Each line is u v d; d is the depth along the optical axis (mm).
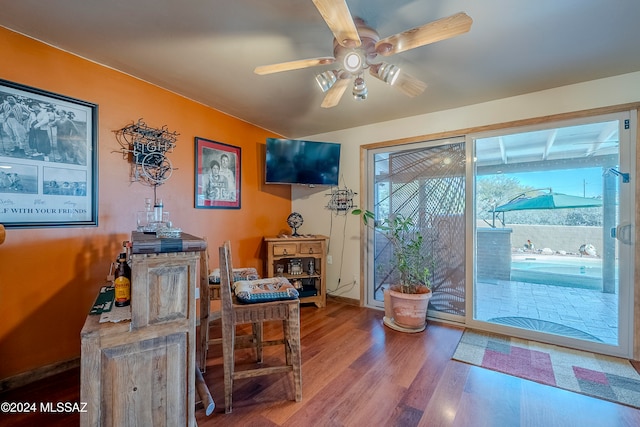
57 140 1921
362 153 3576
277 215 3908
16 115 1758
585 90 2355
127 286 1365
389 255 3445
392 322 2906
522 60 2023
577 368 2094
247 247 3449
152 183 2469
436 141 3119
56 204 1922
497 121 2729
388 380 1940
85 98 2043
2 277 1721
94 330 1077
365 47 1558
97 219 2115
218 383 1912
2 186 1714
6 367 1739
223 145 3121
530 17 1564
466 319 2924
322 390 1829
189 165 2773
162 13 1556
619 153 2271
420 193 3244
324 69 2152
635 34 1714
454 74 2229
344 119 3334
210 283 2170
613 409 1648
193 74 2264
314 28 1676
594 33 1708
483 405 1686
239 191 3338
